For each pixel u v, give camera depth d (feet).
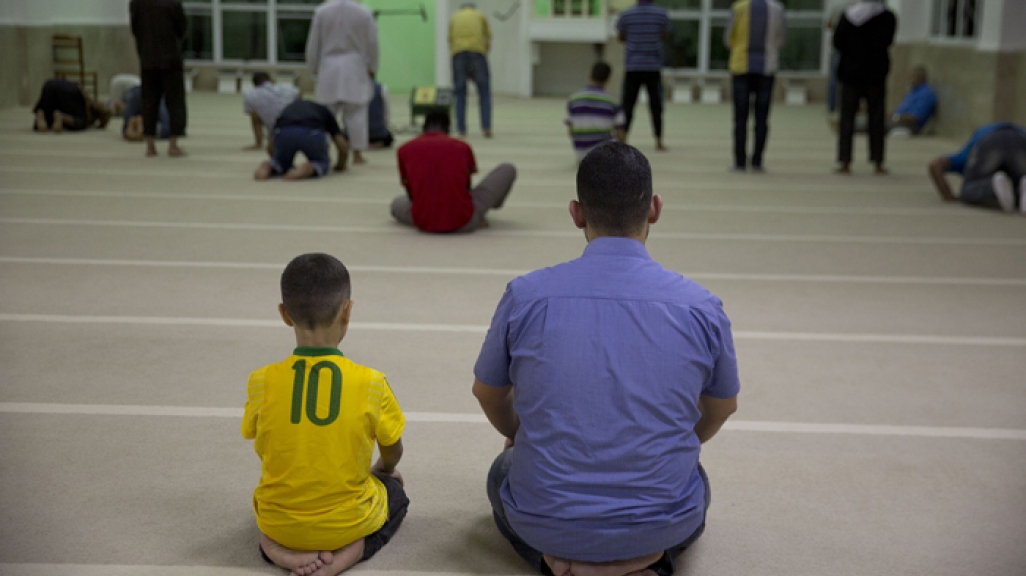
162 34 35.55
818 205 28.99
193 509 10.21
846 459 11.84
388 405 9.07
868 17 34.19
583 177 8.65
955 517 10.39
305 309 8.77
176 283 18.93
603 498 8.16
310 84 71.20
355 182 31.83
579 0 70.18
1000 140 28.19
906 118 49.65
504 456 9.41
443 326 16.67
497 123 53.62
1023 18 42.45
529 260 21.47
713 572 9.22
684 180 33.73
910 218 27.04
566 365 8.19
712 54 72.02
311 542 8.86
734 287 19.54
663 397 8.17
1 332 15.75
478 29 45.16
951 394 14.06
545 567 8.94
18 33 53.98
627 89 41.42
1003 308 18.40
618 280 8.38
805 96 71.20
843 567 9.35
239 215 25.72
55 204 26.55
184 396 13.30
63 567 8.98
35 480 10.69
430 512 10.35
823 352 15.78
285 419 8.76
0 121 47.32
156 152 37.24
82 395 13.23
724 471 11.46
